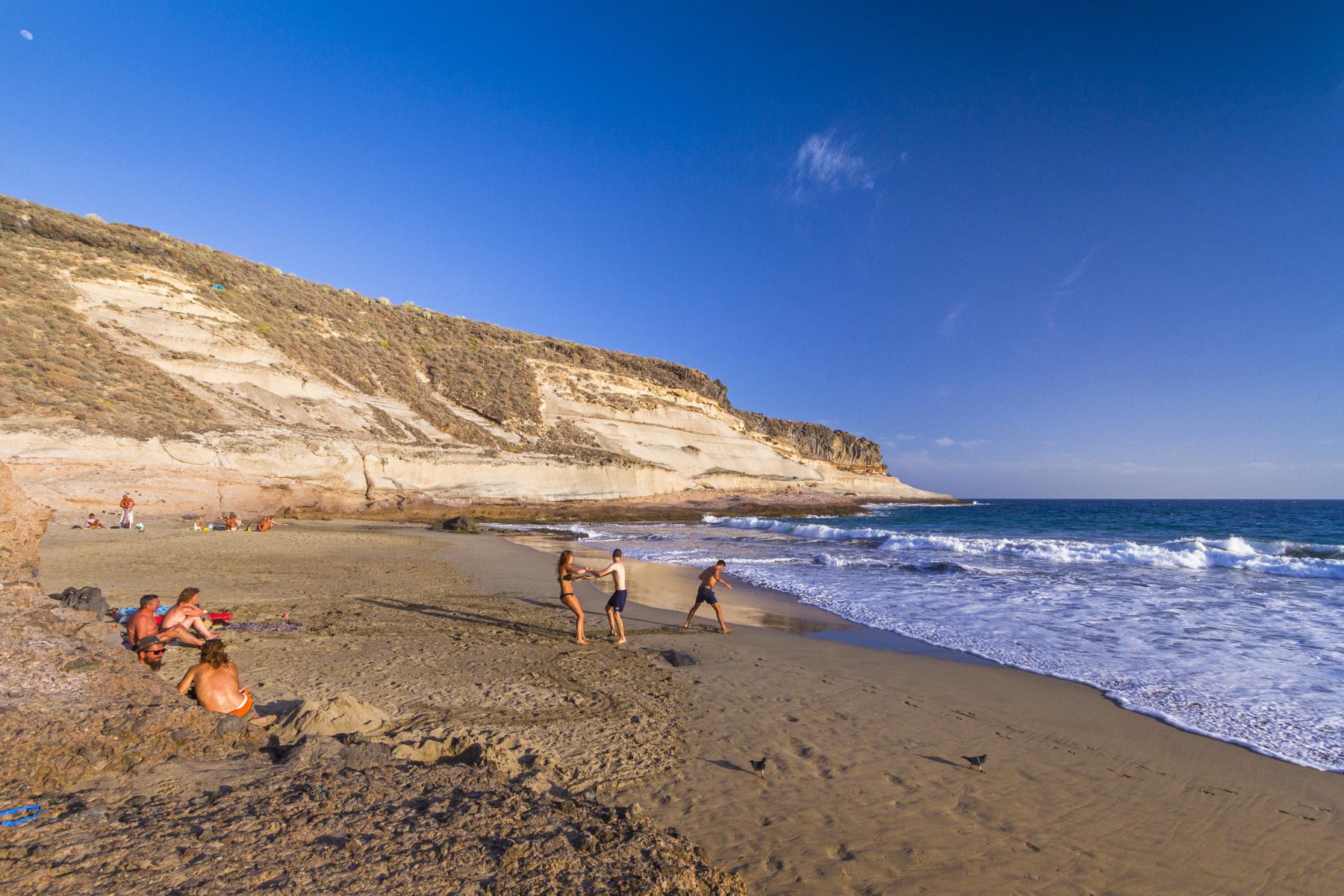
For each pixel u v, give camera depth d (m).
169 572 13.43
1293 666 8.64
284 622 9.47
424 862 2.71
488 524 36.59
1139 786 5.08
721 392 87.69
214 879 2.45
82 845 2.63
